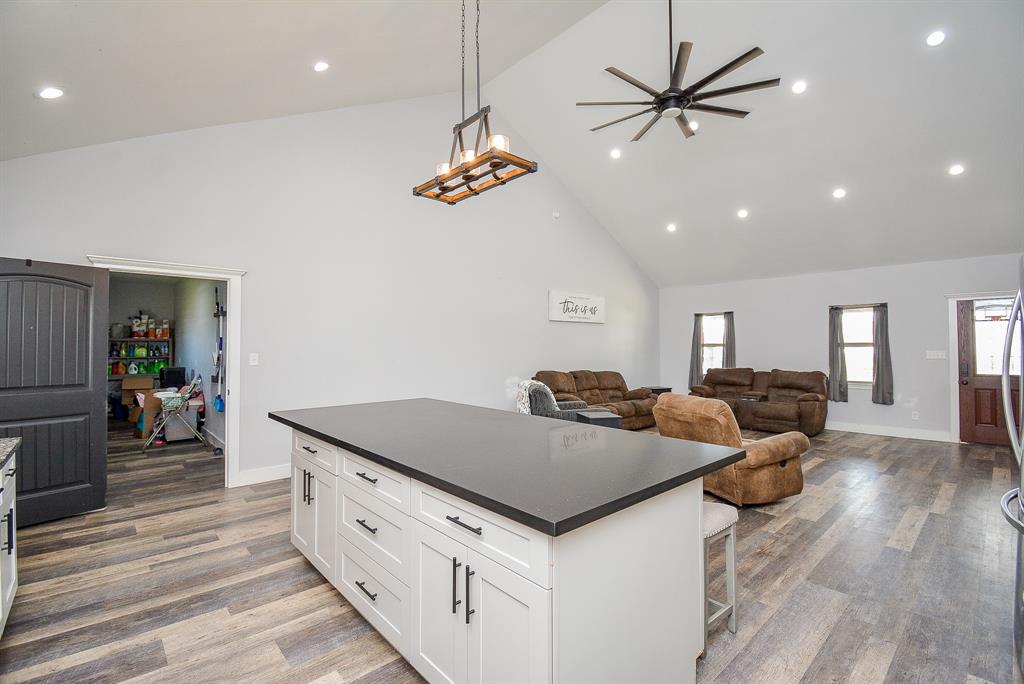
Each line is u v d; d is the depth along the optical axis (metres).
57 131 3.08
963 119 4.43
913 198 5.45
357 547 2.08
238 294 4.16
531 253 6.80
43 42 2.11
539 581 1.20
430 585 1.61
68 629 2.03
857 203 5.77
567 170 7.04
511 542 1.29
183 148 3.91
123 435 6.22
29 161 3.31
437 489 1.58
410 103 5.33
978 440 5.96
